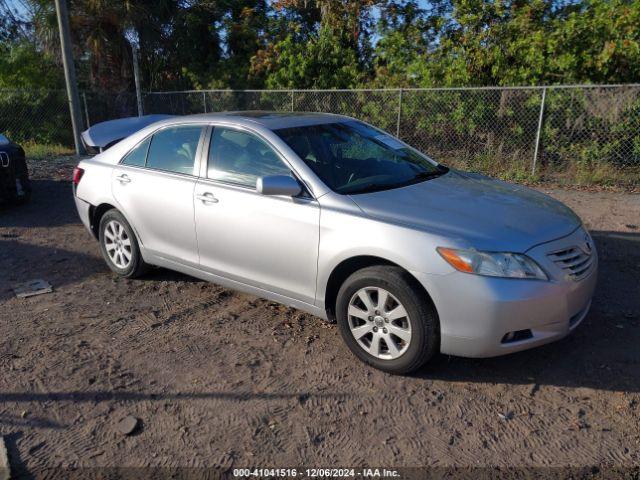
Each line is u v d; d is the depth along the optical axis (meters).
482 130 10.91
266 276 4.17
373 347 3.66
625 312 4.40
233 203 4.23
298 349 4.01
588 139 9.85
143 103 15.56
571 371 3.62
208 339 4.19
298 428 3.14
